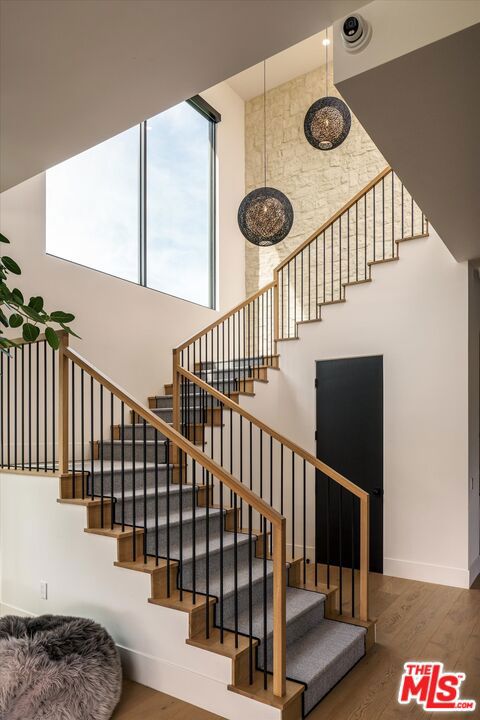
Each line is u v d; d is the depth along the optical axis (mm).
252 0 1907
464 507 4391
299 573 3611
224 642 2633
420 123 2312
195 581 3035
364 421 4926
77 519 3148
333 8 1981
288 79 7344
